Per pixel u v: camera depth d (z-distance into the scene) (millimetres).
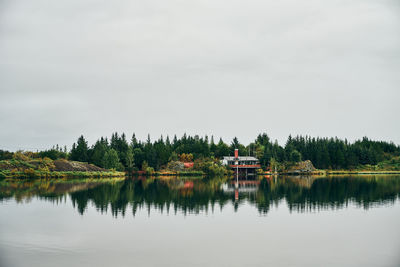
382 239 32188
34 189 72000
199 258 26828
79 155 143500
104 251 28484
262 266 25219
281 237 32906
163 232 34688
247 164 168250
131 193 67312
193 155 179000
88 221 39656
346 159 179875
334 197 61469
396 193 67688
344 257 27188
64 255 27406
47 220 40094
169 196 62594
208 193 68312
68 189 73000
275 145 177000
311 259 26641
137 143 197000
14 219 40531
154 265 25312
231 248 29344
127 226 37281
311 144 188125
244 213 45000
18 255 27312
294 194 66562
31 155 143125
